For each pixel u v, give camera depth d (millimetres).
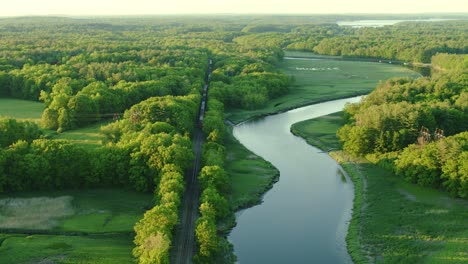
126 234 101938
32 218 107688
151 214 95062
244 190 130625
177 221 98812
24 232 101875
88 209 112688
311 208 122312
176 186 110125
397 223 110312
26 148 124438
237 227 111750
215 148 147750
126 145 127125
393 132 150750
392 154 146000
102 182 124125
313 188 135000
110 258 91375
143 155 123312
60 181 122062
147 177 121812
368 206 120875
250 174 142500
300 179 141375
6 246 95188
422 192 125562
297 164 153750
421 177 127875
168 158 120750
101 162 123438
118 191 122562
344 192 132250
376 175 139500
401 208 117438
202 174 121750
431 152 128125
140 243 90062
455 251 96625
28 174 119250
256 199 126375
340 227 112188
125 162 123938
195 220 107625
